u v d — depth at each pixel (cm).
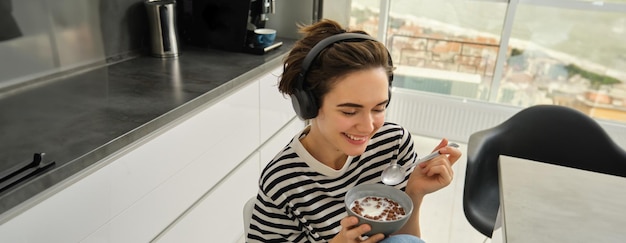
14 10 153
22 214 99
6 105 144
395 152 104
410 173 103
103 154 117
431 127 305
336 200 93
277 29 264
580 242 91
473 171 152
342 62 75
